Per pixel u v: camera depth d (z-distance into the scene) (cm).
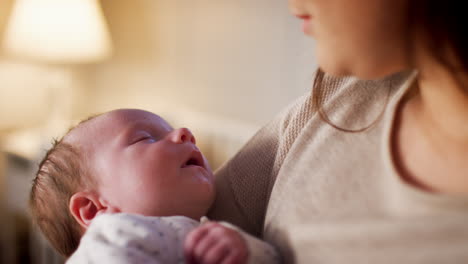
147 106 279
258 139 85
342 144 65
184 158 90
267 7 214
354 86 69
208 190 87
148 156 89
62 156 97
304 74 205
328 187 62
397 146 59
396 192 54
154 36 267
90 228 70
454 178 52
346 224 57
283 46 212
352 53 52
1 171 272
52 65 290
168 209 87
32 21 253
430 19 48
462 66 49
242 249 60
